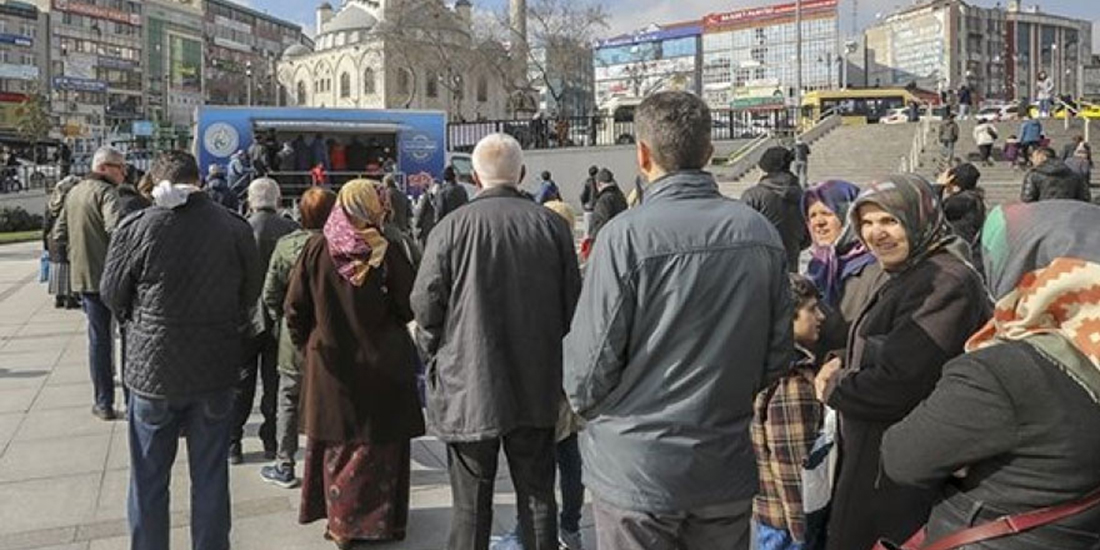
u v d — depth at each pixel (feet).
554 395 12.31
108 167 21.52
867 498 9.11
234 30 450.30
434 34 247.09
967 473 6.56
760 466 11.45
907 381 8.63
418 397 14.89
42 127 198.18
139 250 12.44
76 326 36.35
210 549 13.12
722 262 8.25
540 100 234.58
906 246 9.26
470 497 12.28
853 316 11.44
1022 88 413.59
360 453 14.32
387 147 79.77
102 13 362.12
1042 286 6.16
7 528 15.43
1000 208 6.79
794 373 11.30
